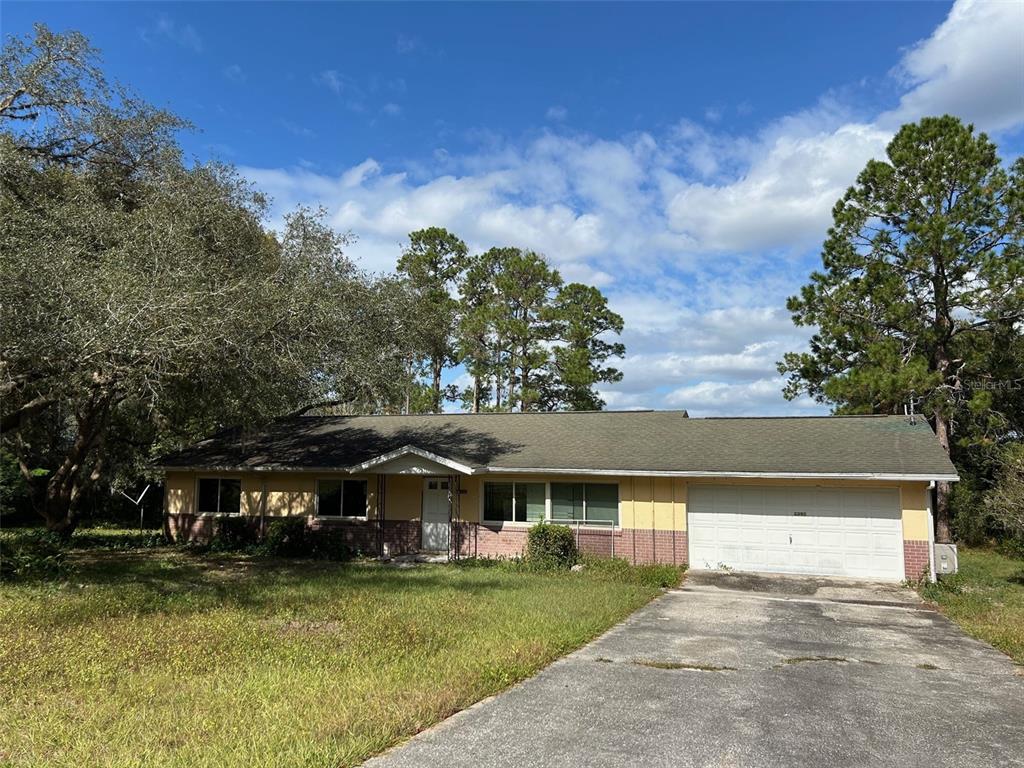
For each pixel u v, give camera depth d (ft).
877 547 52.47
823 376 86.58
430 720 19.69
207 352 39.75
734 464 54.60
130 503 95.76
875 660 28.63
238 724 18.95
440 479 64.95
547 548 56.24
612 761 16.99
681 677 25.00
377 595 40.93
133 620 31.94
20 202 43.65
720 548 56.08
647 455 58.90
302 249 48.83
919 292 79.15
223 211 47.19
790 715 20.77
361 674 24.08
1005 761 17.49
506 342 116.47
